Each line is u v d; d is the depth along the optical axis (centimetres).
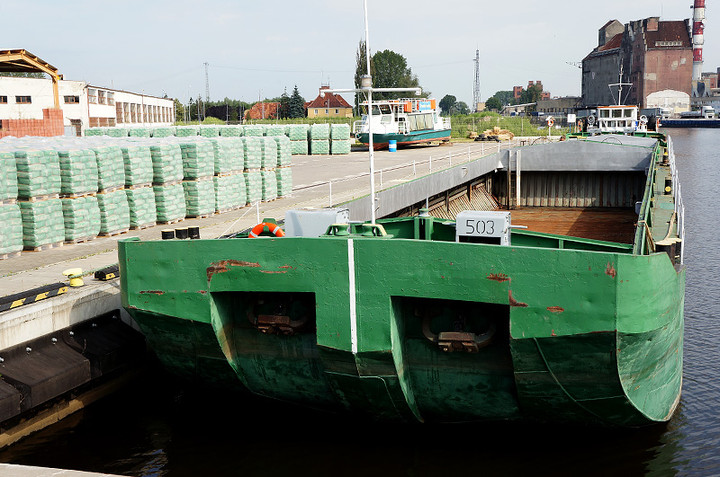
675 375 1474
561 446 1363
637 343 1170
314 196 2984
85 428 1475
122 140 2586
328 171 4150
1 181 1853
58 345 1484
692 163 7694
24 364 1383
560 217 3856
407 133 6044
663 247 1395
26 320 1405
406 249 1204
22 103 5525
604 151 3925
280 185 2955
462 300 1195
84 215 2084
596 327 1132
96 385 1574
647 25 17400
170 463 1334
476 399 1330
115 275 1686
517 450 1349
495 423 1387
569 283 1131
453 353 1297
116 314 1658
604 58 18938
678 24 17438
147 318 1412
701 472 1288
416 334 1312
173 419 1527
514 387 1290
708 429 1472
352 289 1245
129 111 7594
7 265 1802
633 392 1259
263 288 1302
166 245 1354
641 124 6438
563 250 1125
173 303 1370
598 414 1293
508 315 1234
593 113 6366
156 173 2366
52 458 1346
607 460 1321
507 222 1376
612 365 1170
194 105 14612
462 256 1177
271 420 1517
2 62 4178
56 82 4478
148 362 1719
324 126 5838
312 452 1365
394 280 1220
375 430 1450
